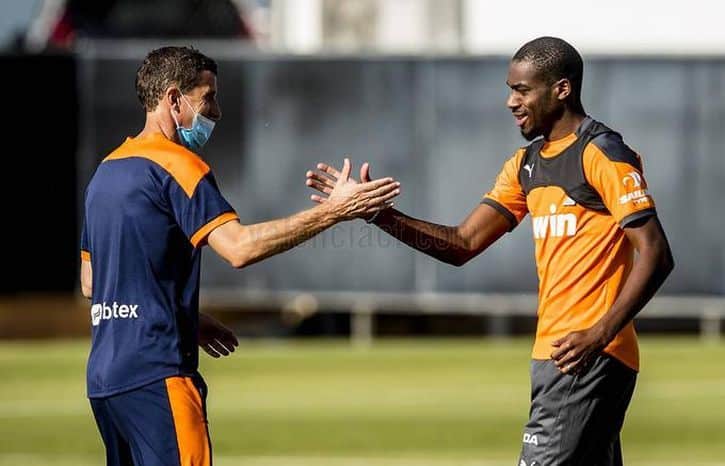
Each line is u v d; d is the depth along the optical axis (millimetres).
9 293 64562
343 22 74688
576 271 23734
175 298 22703
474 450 41062
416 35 74188
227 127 63938
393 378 56469
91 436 44031
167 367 22469
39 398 51938
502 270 64000
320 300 64500
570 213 23766
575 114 24172
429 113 63812
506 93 63656
